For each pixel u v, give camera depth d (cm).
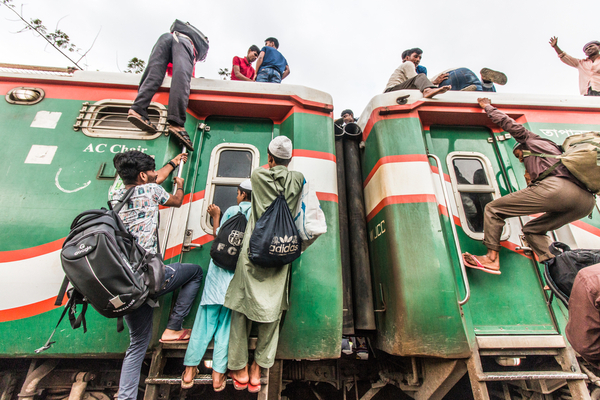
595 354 129
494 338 219
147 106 230
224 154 262
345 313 265
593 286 123
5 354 188
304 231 175
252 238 165
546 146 225
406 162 253
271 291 172
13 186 217
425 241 228
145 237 177
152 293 164
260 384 182
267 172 180
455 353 206
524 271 246
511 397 254
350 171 312
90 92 250
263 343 178
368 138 292
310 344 203
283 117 271
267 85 262
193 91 253
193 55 264
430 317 210
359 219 296
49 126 236
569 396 226
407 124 267
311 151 245
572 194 206
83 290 143
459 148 288
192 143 250
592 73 424
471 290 238
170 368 228
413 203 240
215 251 190
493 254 233
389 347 223
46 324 194
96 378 217
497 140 288
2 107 238
